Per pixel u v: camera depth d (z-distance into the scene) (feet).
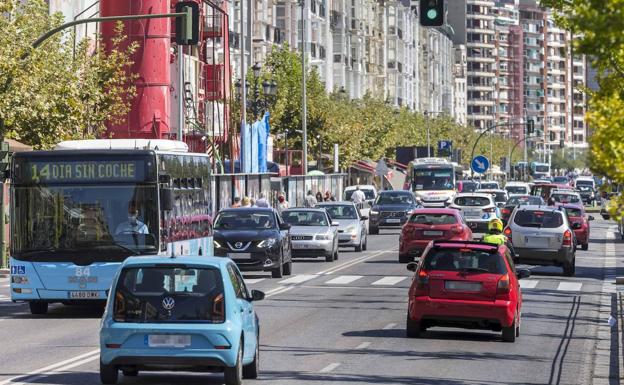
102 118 324.39
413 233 296.51
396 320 177.58
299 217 309.22
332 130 618.85
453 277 152.76
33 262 183.11
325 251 303.07
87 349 143.64
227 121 509.76
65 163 184.34
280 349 143.95
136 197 184.44
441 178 600.80
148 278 111.04
